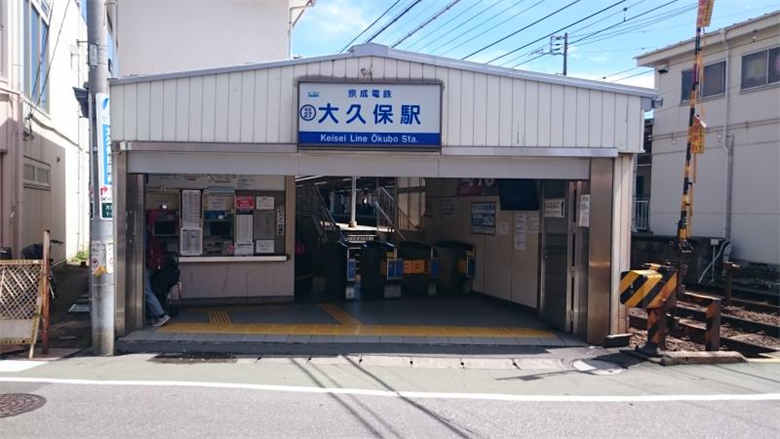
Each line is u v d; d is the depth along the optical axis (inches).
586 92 322.3
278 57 478.3
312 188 597.0
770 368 277.9
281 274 423.2
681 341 346.3
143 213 328.8
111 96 304.0
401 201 635.5
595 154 317.7
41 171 533.0
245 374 251.0
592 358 292.5
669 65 772.0
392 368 269.4
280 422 190.5
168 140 308.5
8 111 427.8
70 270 601.6
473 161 325.4
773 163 640.4
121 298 315.6
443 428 188.5
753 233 659.4
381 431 184.7
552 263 359.9
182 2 460.4
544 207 369.4
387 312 397.4
